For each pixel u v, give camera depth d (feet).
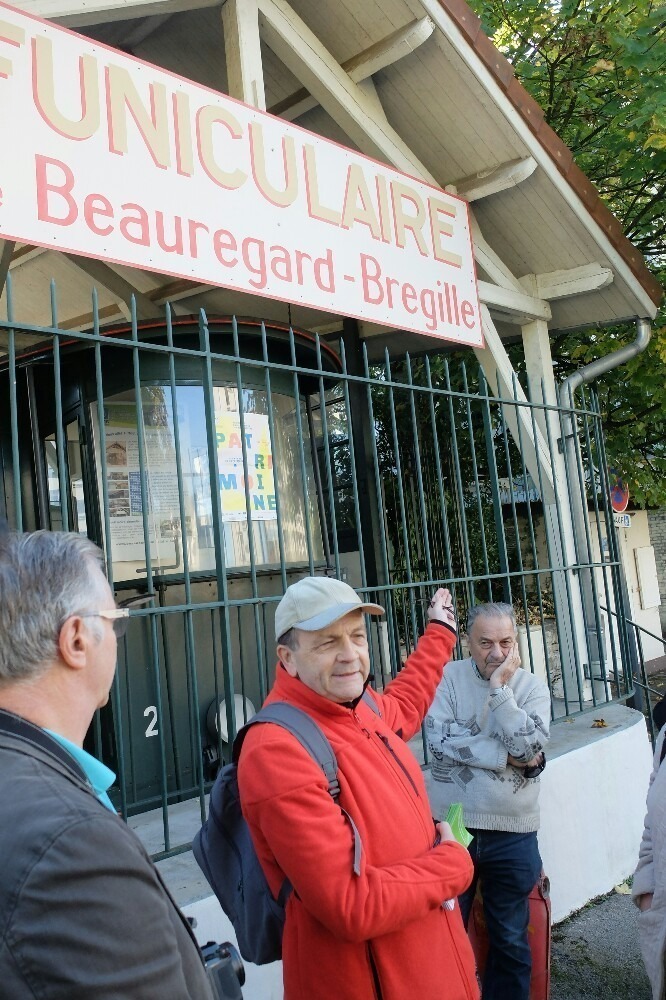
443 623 8.33
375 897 5.20
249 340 14.15
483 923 9.43
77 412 12.94
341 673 5.96
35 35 10.08
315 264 13.11
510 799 9.11
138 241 10.82
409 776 6.25
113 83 10.78
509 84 15.56
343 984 5.41
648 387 25.18
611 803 14.07
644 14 22.81
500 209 18.22
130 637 12.03
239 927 6.09
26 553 3.73
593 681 16.44
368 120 15.53
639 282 19.34
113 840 3.15
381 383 12.00
